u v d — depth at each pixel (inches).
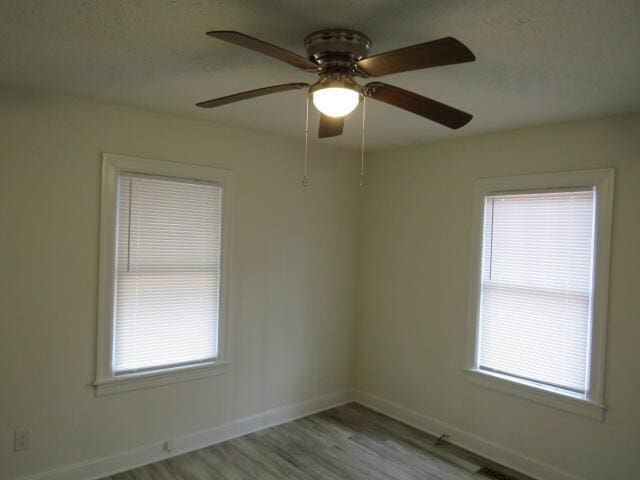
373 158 166.6
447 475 118.4
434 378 144.2
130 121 114.7
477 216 132.8
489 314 131.0
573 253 113.7
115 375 114.6
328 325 161.9
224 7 62.4
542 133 119.4
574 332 113.5
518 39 69.3
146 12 64.2
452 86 91.2
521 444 122.1
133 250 116.7
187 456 124.3
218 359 132.6
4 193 99.0
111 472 113.9
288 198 147.9
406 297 153.7
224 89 99.0
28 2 61.7
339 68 68.3
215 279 131.7
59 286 106.0
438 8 60.8
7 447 100.5
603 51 72.7
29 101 101.2
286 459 124.3
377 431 144.4
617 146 106.4
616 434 105.7
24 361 102.2
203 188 128.3
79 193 108.0
